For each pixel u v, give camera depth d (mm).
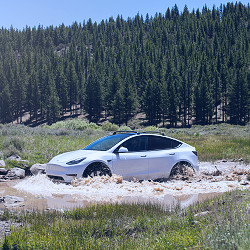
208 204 5363
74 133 26297
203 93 106688
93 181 8219
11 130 21109
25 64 185500
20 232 4137
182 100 111125
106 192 7555
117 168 8781
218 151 16500
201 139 26391
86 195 7223
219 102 125188
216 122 107000
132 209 5453
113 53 190000
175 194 7441
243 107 105000
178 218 4750
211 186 8367
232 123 103938
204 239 3506
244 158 13992
